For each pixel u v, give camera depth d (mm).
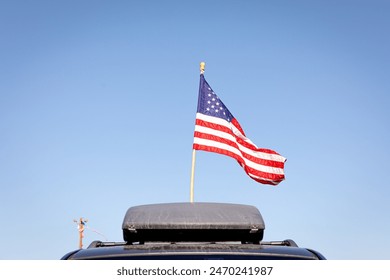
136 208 6078
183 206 6047
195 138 13914
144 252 4520
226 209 5957
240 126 14516
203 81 14359
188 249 4578
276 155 14172
